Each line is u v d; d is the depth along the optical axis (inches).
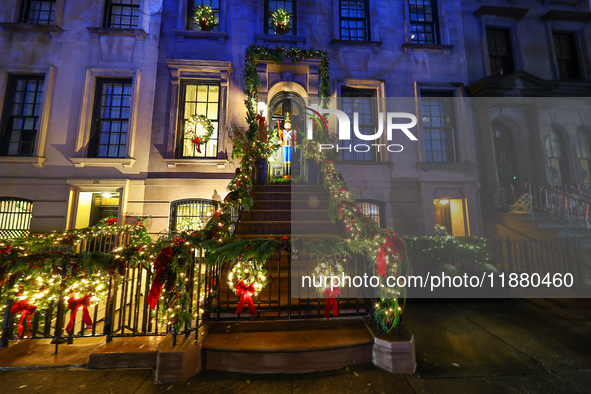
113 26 333.4
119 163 302.0
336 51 358.3
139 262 130.7
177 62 319.3
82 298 122.3
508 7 372.8
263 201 255.4
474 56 375.6
